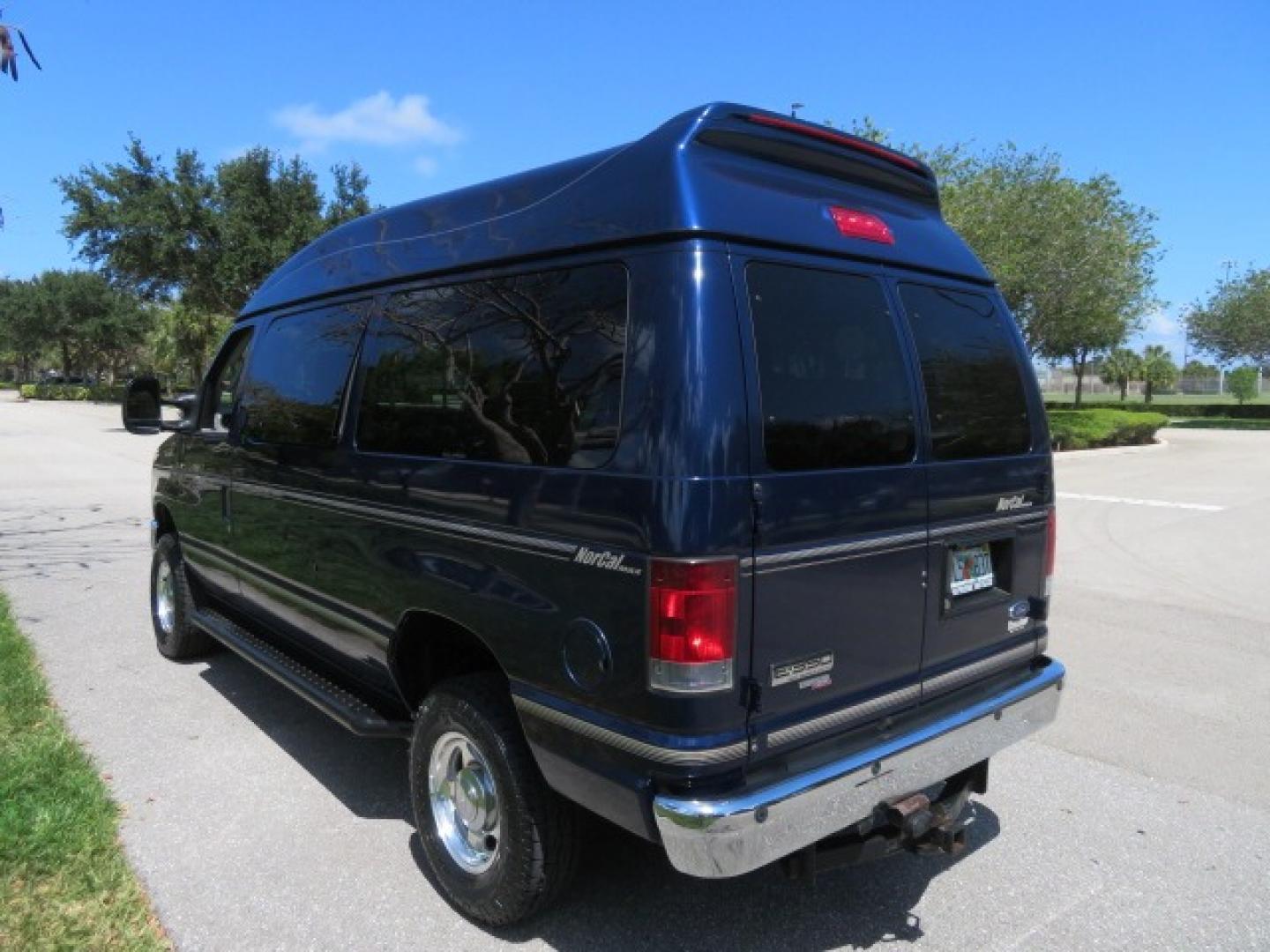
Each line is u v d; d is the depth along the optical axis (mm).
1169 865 3584
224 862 3502
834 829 2693
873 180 3348
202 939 3023
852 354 2928
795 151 3035
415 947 3012
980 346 3461
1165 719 5109
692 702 2438
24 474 16719
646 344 2568
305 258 4535
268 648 4648
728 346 2549
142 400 5406
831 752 2809
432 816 3291
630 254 2682
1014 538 3508
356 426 3717
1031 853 3662
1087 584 8695
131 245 27406
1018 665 3600
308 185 28844
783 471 2629
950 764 3100
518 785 2932
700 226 2592
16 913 3072
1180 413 49031
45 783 3947
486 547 2977
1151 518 12781
